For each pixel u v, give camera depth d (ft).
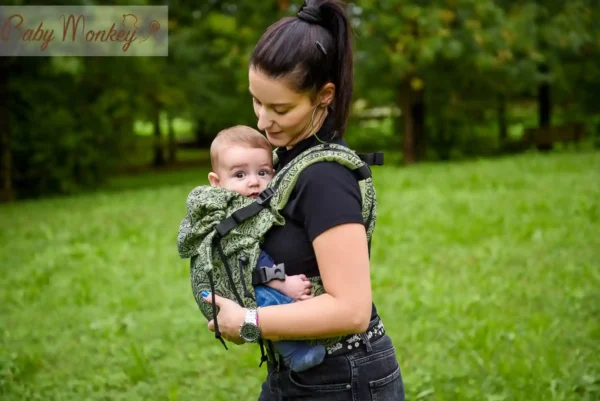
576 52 60.75
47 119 47.78
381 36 52.54
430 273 20.21
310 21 5.73
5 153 46.06
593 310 16.21
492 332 15.01
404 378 12.91
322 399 5.97
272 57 5.60
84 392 13.46
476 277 19.62
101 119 50.57
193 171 68.95
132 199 39.88
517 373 12.73
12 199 46.16
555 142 69.62
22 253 25.82
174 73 56.08
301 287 5.68
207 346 15.58
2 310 19.03
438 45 49.80
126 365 14.52
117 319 17.63
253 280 5.74
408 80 57.82
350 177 5.65
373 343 6.05
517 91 66.64
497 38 52.60
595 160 46.11
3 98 45.80
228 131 6.79
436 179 40.34
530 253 21.93
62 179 48.67
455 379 12.93
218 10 58.39
